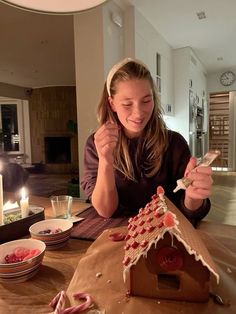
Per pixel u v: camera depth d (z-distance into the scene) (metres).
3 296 0.52
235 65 5.36
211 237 0.72
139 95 0.83
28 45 3.79
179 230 0.47
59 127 7.07
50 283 0.56
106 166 0.88
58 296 0.50
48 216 0.98
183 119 4.14
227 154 6.04
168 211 0.51
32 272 0.58
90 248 0.66
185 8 2.73
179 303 0.47
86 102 2.38
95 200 0.93
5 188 1.62
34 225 0.77
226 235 0.76
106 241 0.69
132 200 1.04
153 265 0.47
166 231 0.46
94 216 0.96
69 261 0.65
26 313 0.47
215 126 6.18
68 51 4.09
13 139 7.57
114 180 0.95
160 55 3.48
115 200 0.94
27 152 7.46
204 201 0.83
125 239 0.66
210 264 0.46
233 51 4.32
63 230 0.75
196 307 0.45
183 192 0.88
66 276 0.58
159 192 0.67
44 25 3.04
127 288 0.51
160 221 0.49
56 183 5.64
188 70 4.04
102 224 0.88
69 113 6.97
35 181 5.91
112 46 2.44
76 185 3.75
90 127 2.38
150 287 0.48
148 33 3.03
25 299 0.51
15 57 4.38
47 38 3.50
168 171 1.03
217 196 2.86
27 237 0.81
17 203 1.00
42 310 0.48
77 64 2.39
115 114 0.98
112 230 0.76
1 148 7.38
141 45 2.80
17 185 1.68
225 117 6.07
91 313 0.45
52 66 4.98
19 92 6.92
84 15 2.31
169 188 1.02
